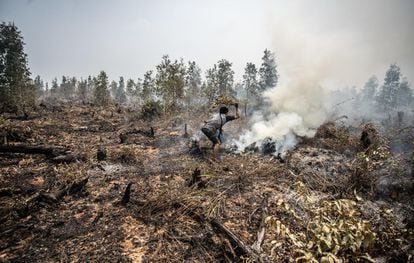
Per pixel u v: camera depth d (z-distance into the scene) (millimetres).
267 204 3516
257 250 2572
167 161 5750
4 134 7082
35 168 5156
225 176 4586
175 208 3572
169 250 2740
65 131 9344
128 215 3418
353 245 2033
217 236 2934
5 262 2518
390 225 2641
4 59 15602
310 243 2092
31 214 3391
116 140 7969
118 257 2621
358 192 3855
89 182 4520
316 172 4656
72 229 3096
